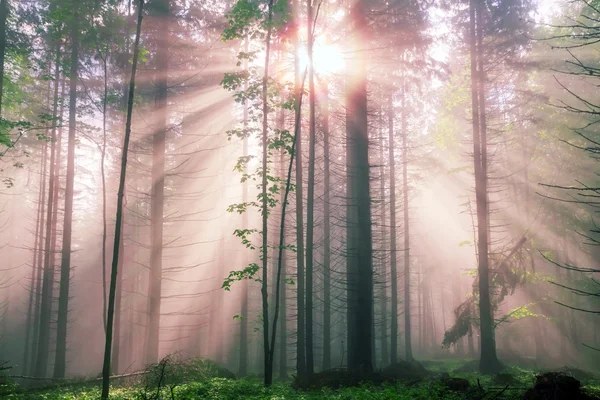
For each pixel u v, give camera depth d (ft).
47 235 72.02
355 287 46.91
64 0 42.32
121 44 47.26
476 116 62.64
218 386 35.94
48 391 41.06
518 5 60.23
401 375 47.65
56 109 71.72
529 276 66.59
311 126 44.57
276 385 39.37
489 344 57.21
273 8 41.24
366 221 48.11
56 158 77.97
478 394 31.07
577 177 75.66
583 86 72.08
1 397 37.17
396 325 79.36
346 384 38.83
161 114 55.01
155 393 33.06
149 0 54.34
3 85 54.85
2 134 48.39
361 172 49.21
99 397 33.40
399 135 87.71
